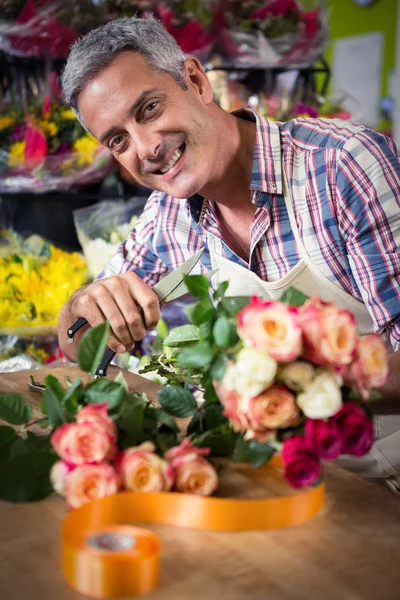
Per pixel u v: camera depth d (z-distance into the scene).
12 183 2.75
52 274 2.76
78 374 1.76
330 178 1.54
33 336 2.76
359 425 0.90
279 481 1.05
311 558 0.86
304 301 0.98
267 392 0.90
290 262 1.65
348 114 2.97
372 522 0.96
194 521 0.93
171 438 1.04
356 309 1.63
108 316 1.47
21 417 1.04
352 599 0.78
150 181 1.57
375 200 1.49
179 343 1.32
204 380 1.03
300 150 1.61
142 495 0.94
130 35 1.44
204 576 0.82
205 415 1.06
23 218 2.92
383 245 1.49
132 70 1.44
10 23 2.61
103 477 0.91
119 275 1.51
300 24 2.80
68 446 0.92
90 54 1.44
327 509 1.00
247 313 0.89
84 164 2.77
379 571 0.83
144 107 1.46
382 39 3.91
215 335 0.93
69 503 0.92
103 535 0.83
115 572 0.77
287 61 2.82
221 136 1.57
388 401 1.27
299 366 0.89
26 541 0.90
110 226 2.84
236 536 0.91
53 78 2.77
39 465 0.98
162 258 1.93
